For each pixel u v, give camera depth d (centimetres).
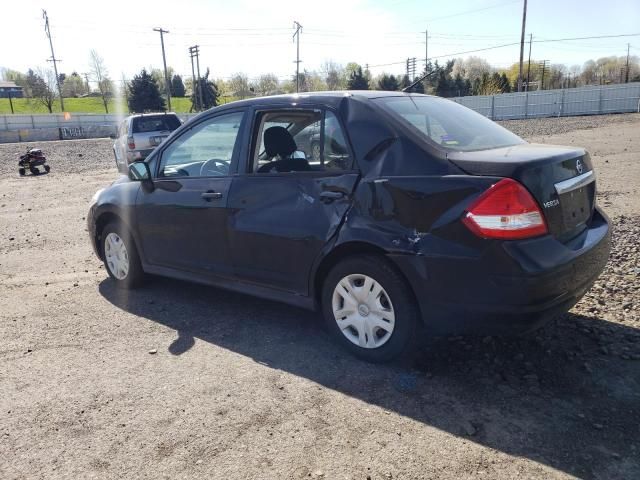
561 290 304
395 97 389
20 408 323
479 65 8781
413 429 285
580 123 3119
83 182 1478
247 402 319
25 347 409
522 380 327
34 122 4934
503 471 250
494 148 354
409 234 322
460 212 303
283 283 394
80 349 403
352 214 346
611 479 241
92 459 272
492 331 311
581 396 307
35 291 546
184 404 319
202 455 271
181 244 463
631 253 566
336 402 314
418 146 331
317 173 368
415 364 354
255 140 411
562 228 319
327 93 386
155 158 488
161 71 9838
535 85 8131
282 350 387
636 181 1012
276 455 269
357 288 356
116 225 528
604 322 399
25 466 269
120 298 514
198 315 462
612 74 9275
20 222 934
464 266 303
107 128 4750
